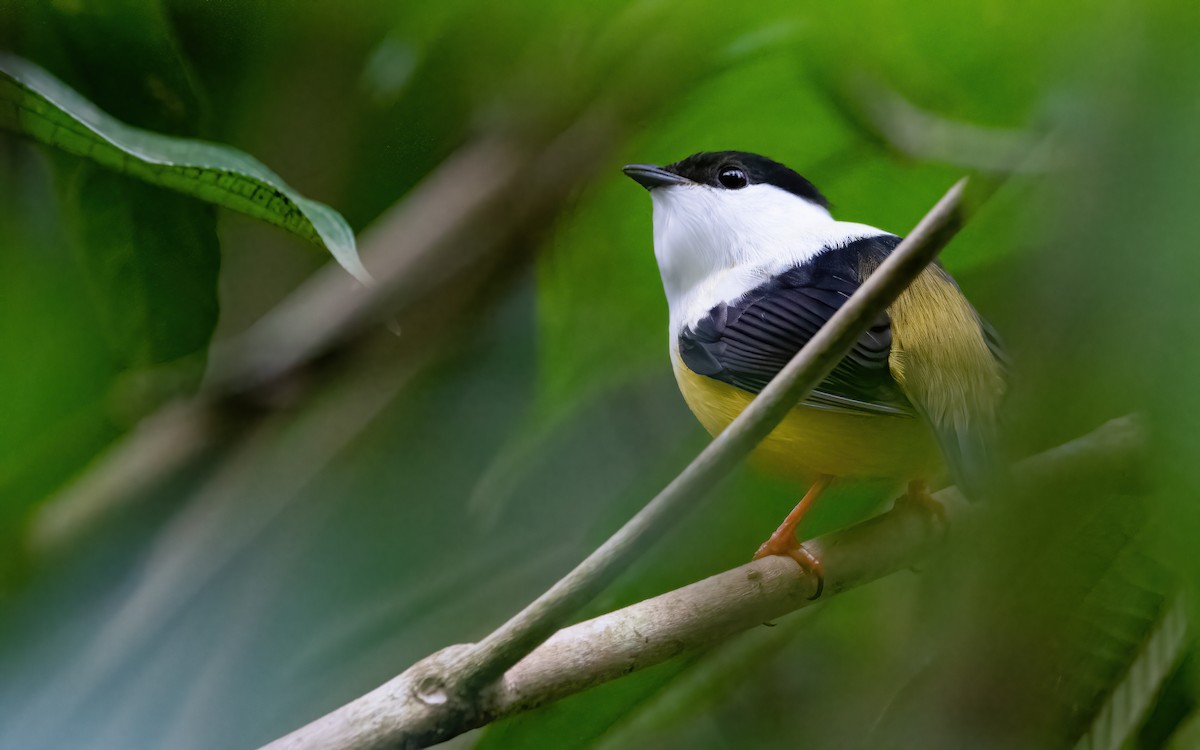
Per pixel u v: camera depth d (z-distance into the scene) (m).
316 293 7.36
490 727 5.11
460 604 7.14
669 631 4.80
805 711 6.50
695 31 6.56
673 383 7.67
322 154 6.71
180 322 5.16
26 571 6.42
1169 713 2.54
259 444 7.14
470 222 7.22
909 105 5.83
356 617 7.07
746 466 6.57
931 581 3.31
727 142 7.09
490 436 7.40
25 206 5.61
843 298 6.38
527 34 6.69
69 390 6.02
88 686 6.33
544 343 7.52
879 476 6.12
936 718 2.73
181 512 6.89
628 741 5.88
